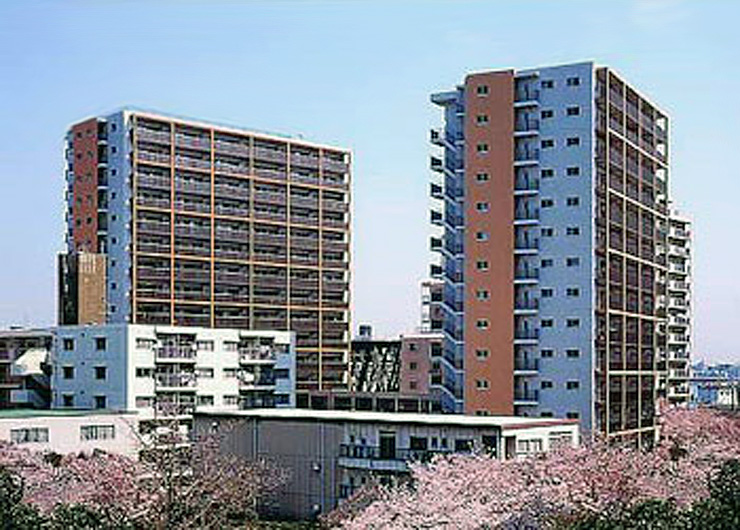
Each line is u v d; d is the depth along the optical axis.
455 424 66.19
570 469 52.44
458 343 90.44
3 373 93.69
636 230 98.31
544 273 86.31
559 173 86.25
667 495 48.81
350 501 63.75
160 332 91.69
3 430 71.62
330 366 126.12
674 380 140.62
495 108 88.56
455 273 91.38
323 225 126.56
